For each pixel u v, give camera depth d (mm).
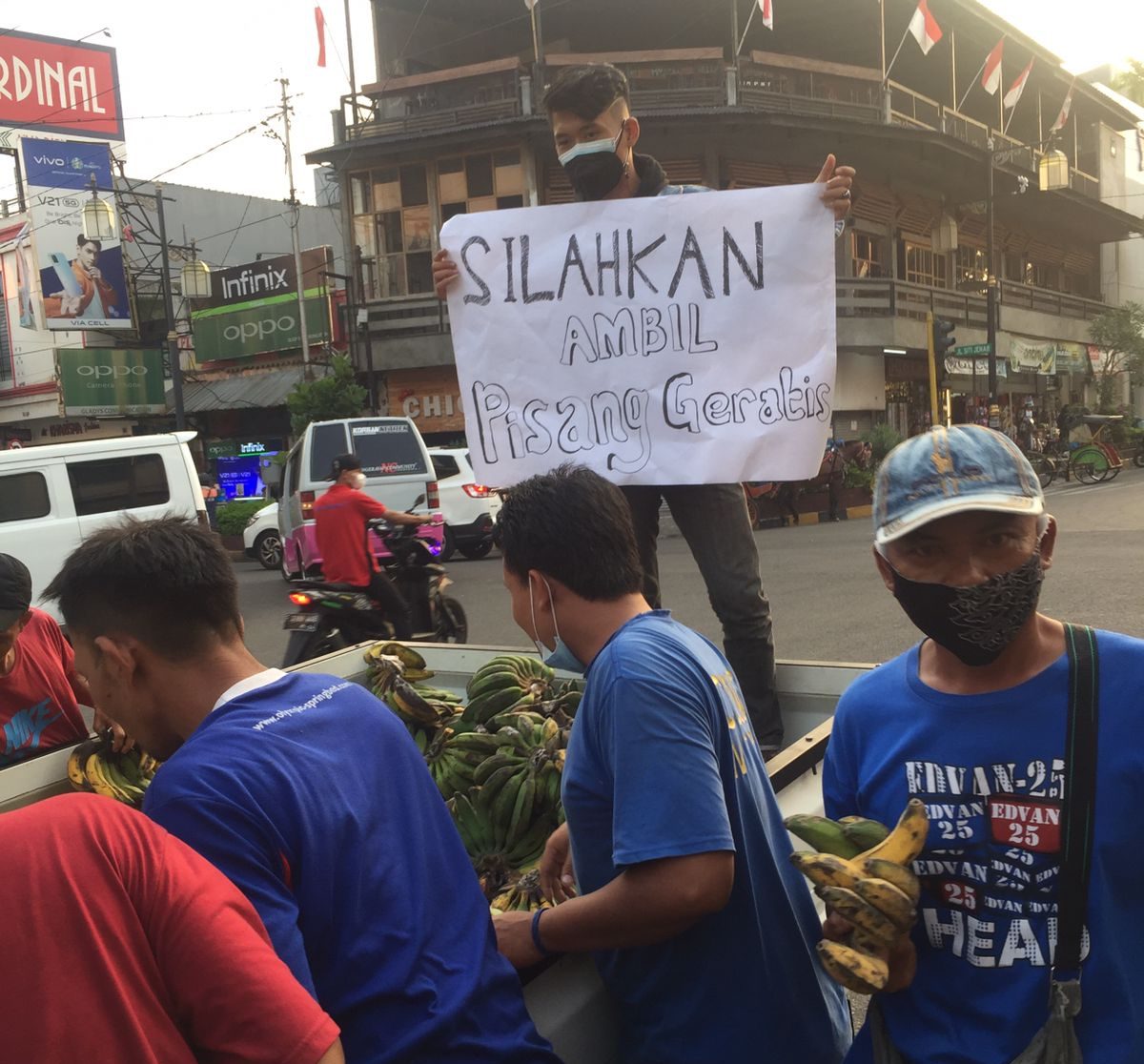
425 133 21453
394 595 6543
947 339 15234
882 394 24969
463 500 13883
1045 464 22109
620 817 1396
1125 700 1214
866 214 25375
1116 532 12047
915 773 1322
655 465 2732
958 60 27031
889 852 1248
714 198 2676
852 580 9711
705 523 2764
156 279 28797
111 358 27125
